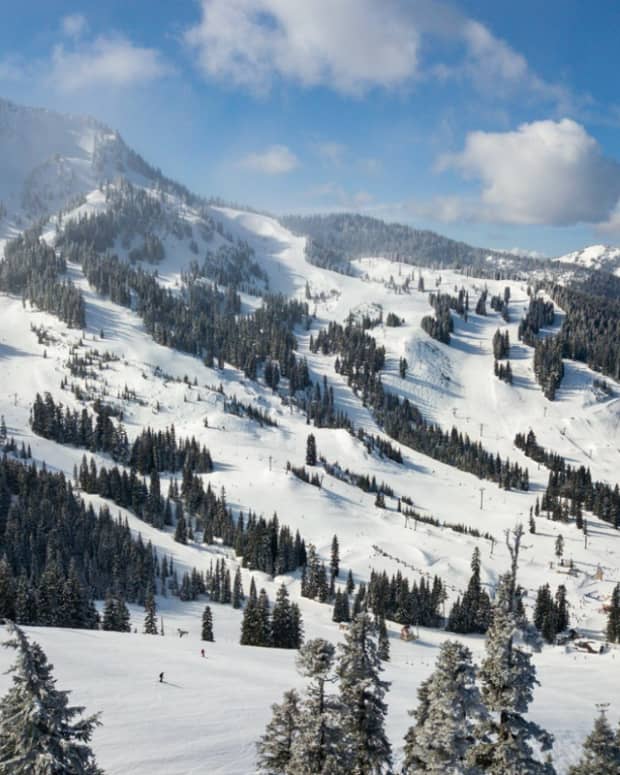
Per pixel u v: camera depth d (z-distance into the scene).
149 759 35.72
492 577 169.00
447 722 23.31
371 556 174.38
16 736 17.67
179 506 196.12
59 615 97.25
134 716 43.31
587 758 29.42
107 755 35.91
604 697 77.00
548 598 137.50
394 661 97.88
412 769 27.67
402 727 44.78
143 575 144.25
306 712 24.36
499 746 21.02
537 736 21.08
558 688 82.56
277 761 25.36
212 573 157.88
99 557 148.38
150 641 73.81
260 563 166.88
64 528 152.25
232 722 43.56
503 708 20.95
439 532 199.62
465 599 142.50
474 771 21.86
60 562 134.88
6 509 157.00
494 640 21.16
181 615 131.88
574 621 145.50
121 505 191.75
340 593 136.88
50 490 171.12
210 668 61.09
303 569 163.75
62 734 18.53
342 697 27.58
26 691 17.94
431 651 119.06
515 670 20.83
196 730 41.34
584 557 192.88
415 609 142.75
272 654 77.06
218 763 35.94
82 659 58.22
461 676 23.64
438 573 168.25
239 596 145.00
